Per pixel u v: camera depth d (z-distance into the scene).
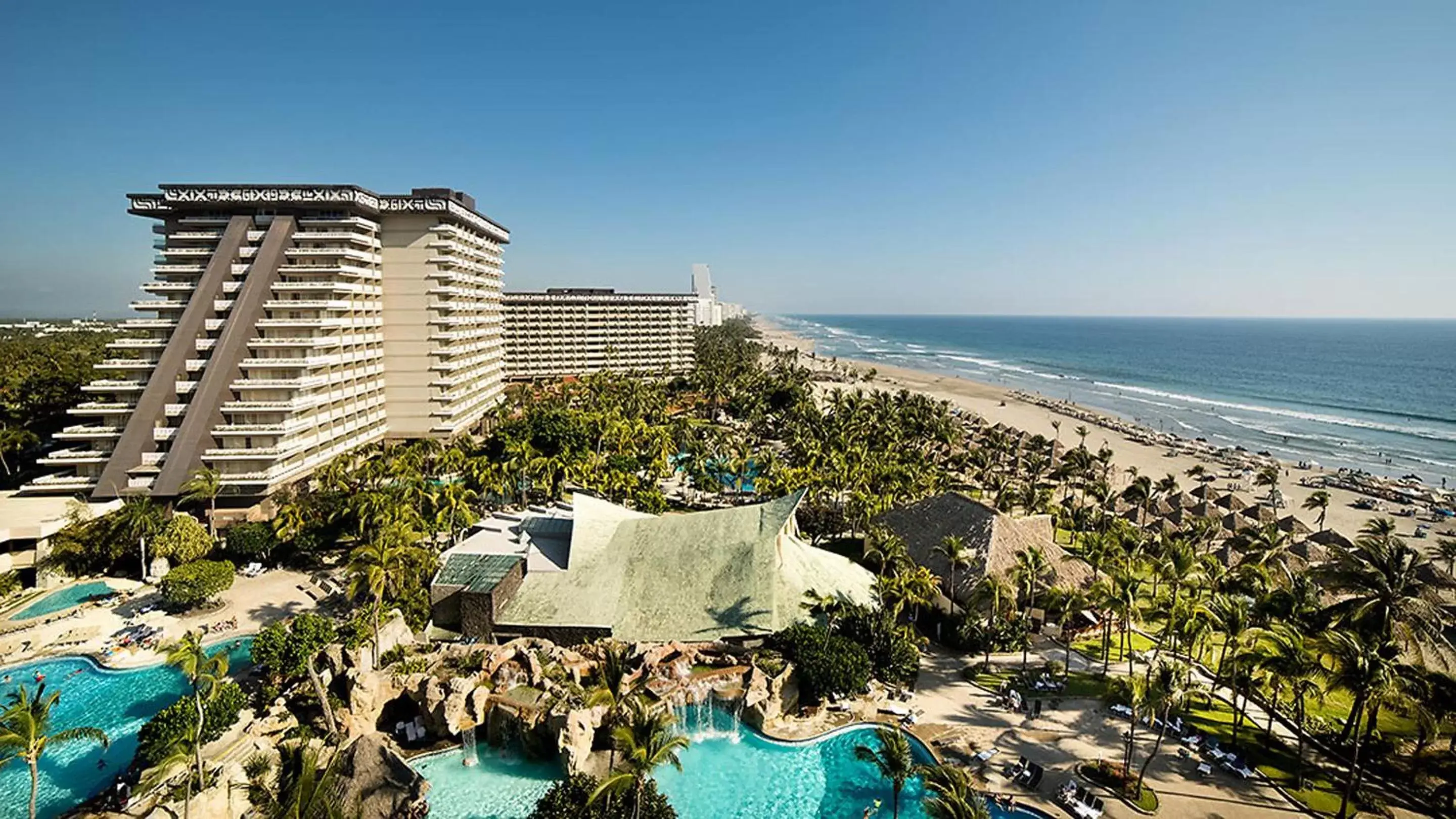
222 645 62.81
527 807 45.28
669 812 40.44
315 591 74.00
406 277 123.81
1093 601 57.62
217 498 90.88
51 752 48.50
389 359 124.88
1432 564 80.00
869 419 150.00
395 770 43.34
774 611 60.44
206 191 108.38
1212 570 60.97
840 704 55.06
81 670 59.06
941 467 131.75
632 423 136.62
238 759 45.44
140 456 90.69
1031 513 96.00
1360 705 43.03
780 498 69.75
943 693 57.66
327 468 98.06
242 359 97.19
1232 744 50.62
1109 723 53.41
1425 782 46.53
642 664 55.06
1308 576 53.84
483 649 56.25
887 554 69.06
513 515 83.38
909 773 43.34
